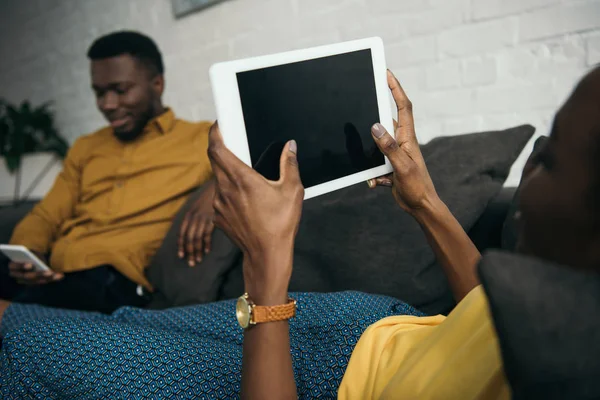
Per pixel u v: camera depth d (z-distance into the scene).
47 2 3.32
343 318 0.84
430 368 0.52
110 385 0.75
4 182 3.12
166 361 0.77
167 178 1.79
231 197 0.59
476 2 1.59
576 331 0.37
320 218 1.27
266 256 0.58
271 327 0.58
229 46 2.32
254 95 0.70
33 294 1.66
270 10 2.13
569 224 0.39
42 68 3.51
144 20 2.69
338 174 0.79
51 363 0.78
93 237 1.75
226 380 0.75
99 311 1.61
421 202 0.81
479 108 1.64
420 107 1.78
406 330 0.64
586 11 1.40
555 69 1.47
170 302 1.50
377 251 1.17
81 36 3.12
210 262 1.42
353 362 0.63
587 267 0.39
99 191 1.88
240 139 0.68
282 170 0.60
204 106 2.47
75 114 3.31
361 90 0.81
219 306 1.00
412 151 0.83
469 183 1.17
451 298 1.13
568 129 0.39
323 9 1.97
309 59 0.75
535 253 0.42
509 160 1.22
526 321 0.38
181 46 2.53
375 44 0.82
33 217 1.95
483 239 1.16
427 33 1.72
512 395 0.42
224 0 2.28
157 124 1.88
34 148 3.37
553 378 0.37
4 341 0.84
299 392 0.73
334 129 0.78
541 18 1.48
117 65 1.83
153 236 1.72
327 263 1.23
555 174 0.39
